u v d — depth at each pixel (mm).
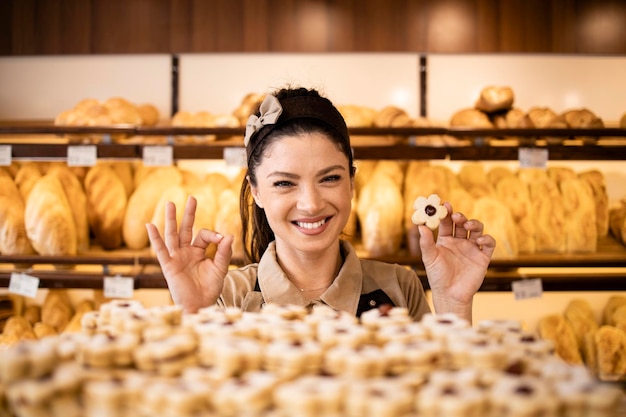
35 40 3277
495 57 3307
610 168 3305
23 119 3303
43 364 851
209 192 3000
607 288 2803
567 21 3289
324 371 922
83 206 2945
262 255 1722
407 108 3295
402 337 1000
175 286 1433
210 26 3270
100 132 2697
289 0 3262
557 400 805
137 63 3295
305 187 1413
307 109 1418
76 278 2711
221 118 2857
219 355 907
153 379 885
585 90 3322
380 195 2879
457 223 1513
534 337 1053
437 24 3273
